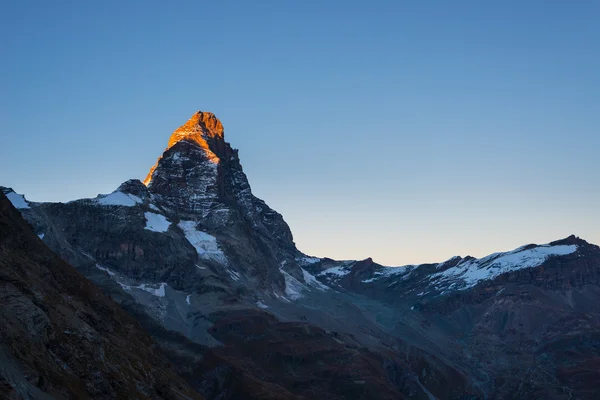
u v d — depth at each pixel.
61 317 185.88
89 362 177.25
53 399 146.75
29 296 178.50
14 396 134.00
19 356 150.88
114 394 176.00
